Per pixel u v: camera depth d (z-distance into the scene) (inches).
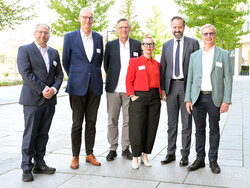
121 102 181.9
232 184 135.5
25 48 146.7
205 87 156.9
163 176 147.5
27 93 146.6
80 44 165.9
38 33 146.7
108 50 181.5
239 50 1611.7
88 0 788.6
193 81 160.4
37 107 147.4
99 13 804.6
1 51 1385.3
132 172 154.1
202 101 157.6
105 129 274.4
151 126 164.6
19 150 200.8
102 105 473.7
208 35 153.8
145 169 158.9
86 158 171.5
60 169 159.5
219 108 156.6
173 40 172.6
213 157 155.7
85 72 165.9
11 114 374.9
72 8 787.4
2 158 179.9
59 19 791.7
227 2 727.7
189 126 168.9
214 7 749.3
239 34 1039.0
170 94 172.7
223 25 811.4
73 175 150.2
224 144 210.4
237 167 159.3
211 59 157.2
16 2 463.8
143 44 163.6
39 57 149.2
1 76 1246.9
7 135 250.4
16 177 147.6
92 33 171.8
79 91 164.2
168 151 173.2
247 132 250.1
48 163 169.5
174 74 170.4
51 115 156.3
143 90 161.2
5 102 486.3
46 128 155.5
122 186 134.6
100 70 173.6
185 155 167.0
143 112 161.9
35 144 154.7
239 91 644.7
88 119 170.1
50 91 147.6
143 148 165.5
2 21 462.3
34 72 149.1
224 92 155.2
